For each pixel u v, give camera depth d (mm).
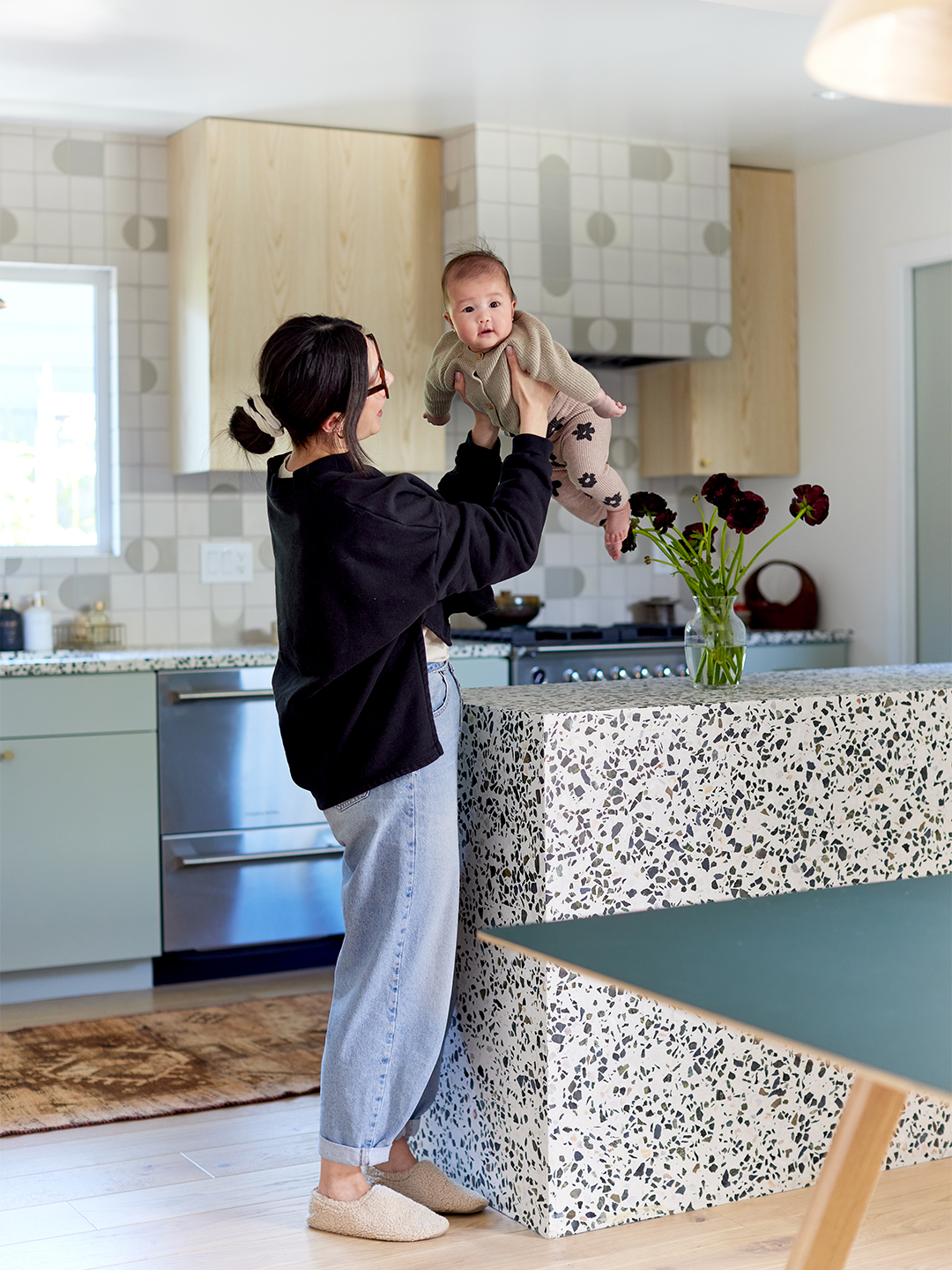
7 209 4309
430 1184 2434
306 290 4281
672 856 2396
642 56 3713
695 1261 2213
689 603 5273
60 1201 2480
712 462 4902
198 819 3914
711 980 1306
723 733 2434
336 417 2258
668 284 4586
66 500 4547
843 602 4906
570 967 1369
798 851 2516
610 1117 2342
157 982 4023
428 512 2188
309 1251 2271
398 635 2199
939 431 4594
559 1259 2227
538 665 4332
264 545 4637
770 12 3416
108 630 4383
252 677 3973
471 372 2367
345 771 2266
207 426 4180
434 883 2309
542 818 2285
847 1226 1437
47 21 3416
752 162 4875
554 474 2527
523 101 4094
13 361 4469
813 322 4992
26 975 3834
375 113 4180
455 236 4410
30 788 3740
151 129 4352
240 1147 2734
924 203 4539
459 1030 2531
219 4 3318
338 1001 2361
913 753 2627
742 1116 2469
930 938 1454
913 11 1233
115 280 4434
